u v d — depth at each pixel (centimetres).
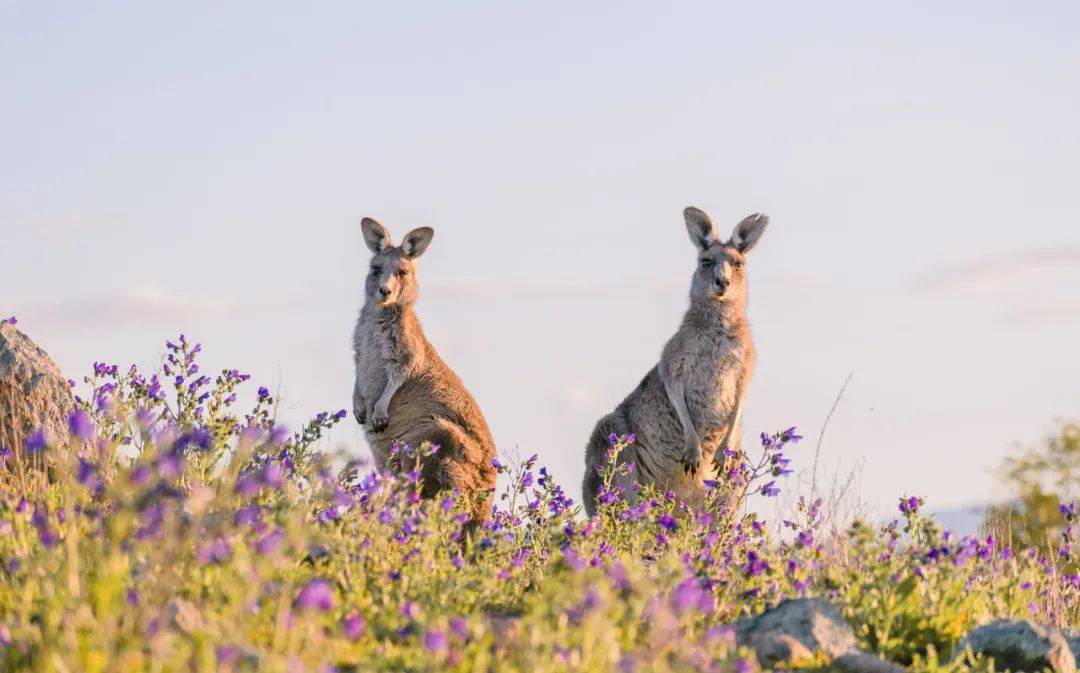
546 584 2572
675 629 2042
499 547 2866
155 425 3119
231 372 3431
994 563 3238
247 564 1884
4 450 3191
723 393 4644
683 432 4631
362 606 2264
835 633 2405
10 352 3656
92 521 2239
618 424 4722
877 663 2309
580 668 1809
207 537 2145
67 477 2441
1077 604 3522
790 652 2308
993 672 2448
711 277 4591
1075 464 6650
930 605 2688
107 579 1711
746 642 2366
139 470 1886
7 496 2655
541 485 3158
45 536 1906
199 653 1748
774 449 3222
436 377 4634
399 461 4422
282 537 2045
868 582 2748
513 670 1825
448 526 2792
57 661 1586
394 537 2739
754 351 4725
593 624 1819
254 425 3400
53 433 3591
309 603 1745
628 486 4638
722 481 3612
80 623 1702
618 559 2800
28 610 1878
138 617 1789
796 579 2791
